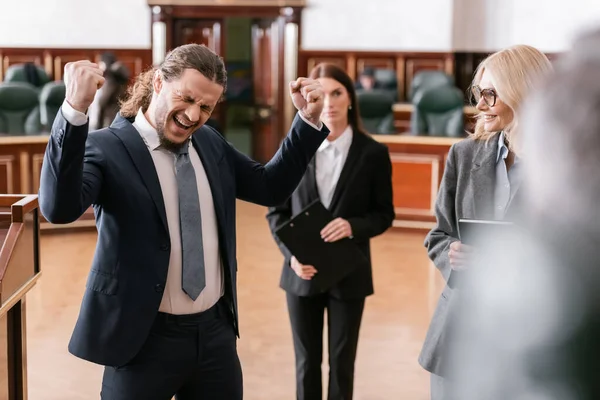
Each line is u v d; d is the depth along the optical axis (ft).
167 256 7.35
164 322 7.45
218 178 7.84
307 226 10.28
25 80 36.22
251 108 40.22
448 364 7.80
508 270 3.62
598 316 3.24
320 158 10.78
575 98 3.12
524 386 3.45
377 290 20.31
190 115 7.14
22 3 40.93
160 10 39.68
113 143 7.38
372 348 16.01
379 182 10.79
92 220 26.50
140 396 7.45
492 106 7.66
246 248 24.72
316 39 41.19
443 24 40.81
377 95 29.63
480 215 7.96
